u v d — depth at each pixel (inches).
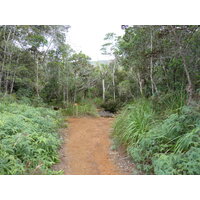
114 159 138.6
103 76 627.2
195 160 86.9
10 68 303.4
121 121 192.9
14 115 180.7
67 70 410.3
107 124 280.4
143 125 148.4
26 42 334.6
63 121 275.7
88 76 506.9
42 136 141.5
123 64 330.3
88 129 246.7
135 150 123.0
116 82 607.5
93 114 374.3
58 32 407.2
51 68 442.6
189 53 161.6
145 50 211.6
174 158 94.0
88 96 605.6
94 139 196.5
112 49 456.1
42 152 127.6
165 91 204.8
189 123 118.3
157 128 133.1
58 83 427.8
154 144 120.2
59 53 423.5
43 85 427.8
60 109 360.2
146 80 254.7
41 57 418.3
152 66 226.4
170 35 164.1
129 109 212.1
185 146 102.8
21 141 119.4
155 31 181.6
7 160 97.6
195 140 102.6
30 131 145.2
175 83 188.1
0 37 305.3
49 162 116.8
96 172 116.3
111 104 484.1
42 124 189.8
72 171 118.2
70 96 457.4
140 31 208.8
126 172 114.8
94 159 140.3
